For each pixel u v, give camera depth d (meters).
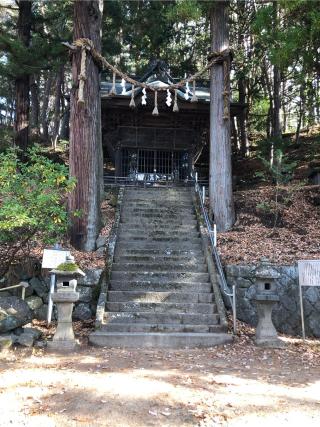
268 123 20.92
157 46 20.59
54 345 5.77
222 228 10.91
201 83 20.42
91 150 9.61
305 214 10.65
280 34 9.23
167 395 3.97
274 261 8.22
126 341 6.15
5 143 16.61
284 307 7.50
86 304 7.59
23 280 7.57
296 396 4.10
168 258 8.70
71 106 9.81
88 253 9.04
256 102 23.06
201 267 8.45
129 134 17.22
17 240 7.47
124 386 4.20
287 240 9.66
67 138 23.89
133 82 10.32
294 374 4.91
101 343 6.12
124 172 17.20
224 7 11.44
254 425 3.39
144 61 22.34
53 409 3.63
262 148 16.89
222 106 11.37
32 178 7.18
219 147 11.27
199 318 6.94
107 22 19.11
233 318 6.93
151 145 17.30
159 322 6.90
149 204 11.55
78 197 9.38
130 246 9.30
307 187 11.62
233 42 18.55
